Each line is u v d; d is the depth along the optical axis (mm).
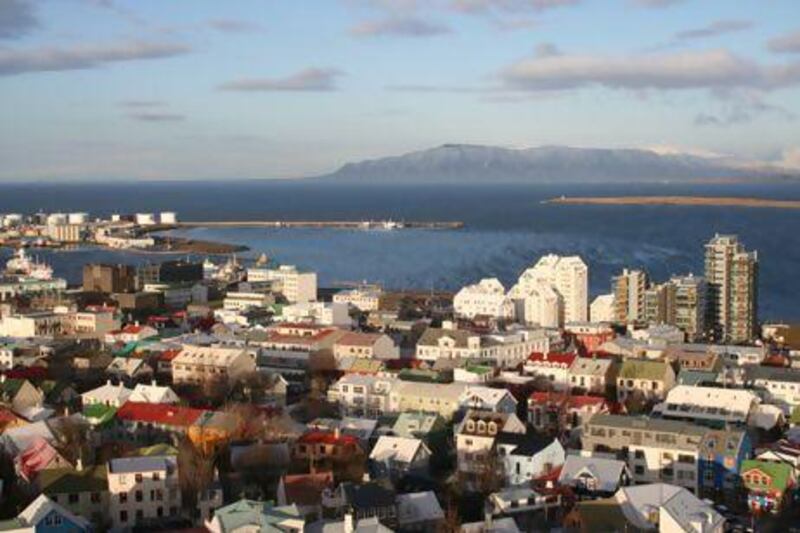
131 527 184500
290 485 188000
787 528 191625
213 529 163125
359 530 163750
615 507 177000
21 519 165750
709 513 175625
